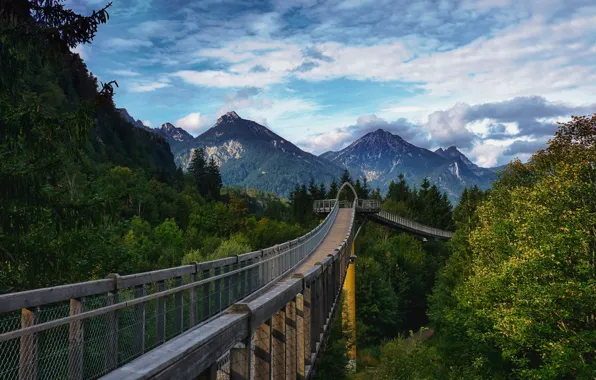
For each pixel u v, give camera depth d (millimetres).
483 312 23688
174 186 134125
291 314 6824
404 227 79500
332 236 41812
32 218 10945
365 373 40438
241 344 4117
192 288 10336
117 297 7664
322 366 25531
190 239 52469
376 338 56406
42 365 6219
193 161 171250
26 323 6344
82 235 13422
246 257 15977
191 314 10156
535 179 33938
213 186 156500
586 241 19578
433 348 33469
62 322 5645
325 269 12914
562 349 17891
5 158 10750
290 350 6730
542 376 18703
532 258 20125
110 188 12664
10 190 10203
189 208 90500
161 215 84875
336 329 30609
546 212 21031
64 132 10922
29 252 11516
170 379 2582
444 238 94875
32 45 11078
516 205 26781
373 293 56875
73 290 7293
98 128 139500
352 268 39094
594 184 21094
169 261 37156
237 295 13586
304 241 27562
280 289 5723
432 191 128375
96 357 7000
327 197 135500
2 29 10766
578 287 18531
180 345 2852
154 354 2629
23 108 10766
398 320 60438
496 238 26766
